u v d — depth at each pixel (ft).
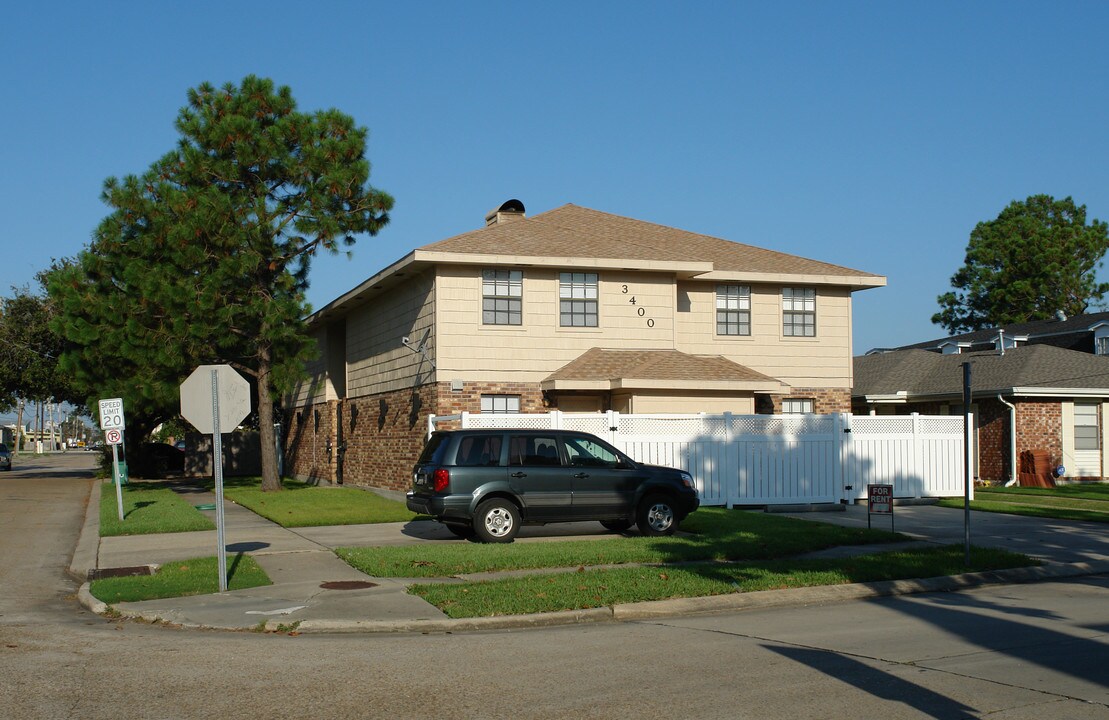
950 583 42.75
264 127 92.32
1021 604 38.34
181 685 25.54
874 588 40.91
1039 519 66.90
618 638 31.91
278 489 97.76
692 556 47.55
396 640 31.78
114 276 94.48
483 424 67.31
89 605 38.34
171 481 133.49
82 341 92.48
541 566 45.44
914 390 111.24
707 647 30.35
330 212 90.84
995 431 101.24
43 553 56.29
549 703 23.75
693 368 81.30
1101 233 223.92
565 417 68.85
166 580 42.19
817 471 74.33
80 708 23.32
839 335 94.53
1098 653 29.27
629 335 85.46
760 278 90.22
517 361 82.23
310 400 126.00
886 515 69.21
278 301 88.63
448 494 52.65
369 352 100.94
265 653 29.63
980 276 229.45
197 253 85.61
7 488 120.67
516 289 82.79
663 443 70.59
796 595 39.24
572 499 54.24
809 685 25.45
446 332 80.38
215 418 40.50
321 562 47.39
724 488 71.77
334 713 22.91
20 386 157.28
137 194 89.86
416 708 23.32
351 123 92.32
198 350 91.04
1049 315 217.97
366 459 101.45
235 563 46.65
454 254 79.36
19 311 156.25
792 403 92.84
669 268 85.20
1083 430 101.40
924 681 25.84
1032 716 22.59
